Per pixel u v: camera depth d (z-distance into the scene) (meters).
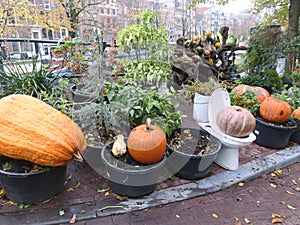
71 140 1.72
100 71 2.27
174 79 2.71
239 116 2.14
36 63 2.84
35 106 1.74
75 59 3.06
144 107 2.19
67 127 1.75
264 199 1.95
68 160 1.75
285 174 2.33
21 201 1.75
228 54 4.80
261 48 4.50
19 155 1.66
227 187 2.07
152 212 1.77
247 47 4.64
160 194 1.93
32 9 7.05
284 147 2.73
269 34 4.48
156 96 2.28
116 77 2.34
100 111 2.15
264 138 2.71
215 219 1.73
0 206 1.75
